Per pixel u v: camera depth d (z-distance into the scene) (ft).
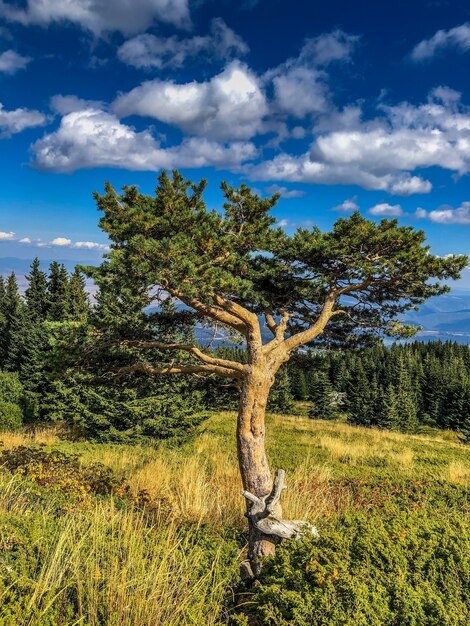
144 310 20.15
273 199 21.65
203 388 24.08
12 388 73.36
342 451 48.57
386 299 21.99
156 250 15.76
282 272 21.66
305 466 36.14
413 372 190.90
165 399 48.06
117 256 16.33
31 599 10.22
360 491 28.30
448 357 225.35
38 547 12.79
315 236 21.11
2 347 121.49
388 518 14.78
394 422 128.88
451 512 21.33
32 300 132.26
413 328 21.67
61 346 19.95
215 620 11.89
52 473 23.99
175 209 18.76
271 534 16.34
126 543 14.12
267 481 18.24
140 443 47.67
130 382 22.45
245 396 18.84
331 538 12.58
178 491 25.02
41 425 65.41
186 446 47.55
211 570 13.65
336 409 142.51
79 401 52.29
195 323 22.67
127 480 27.89
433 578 10.76
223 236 19.22
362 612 9.41
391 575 10.57
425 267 18.62
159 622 11.03
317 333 20.25
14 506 16.81
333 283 21.26
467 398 133.90
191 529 17.34
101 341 20.13
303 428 71.92
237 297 21.89
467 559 11.21
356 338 23.45
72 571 12.17
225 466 35.58
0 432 60.03
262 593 11.19
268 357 19.34
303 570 11.38
